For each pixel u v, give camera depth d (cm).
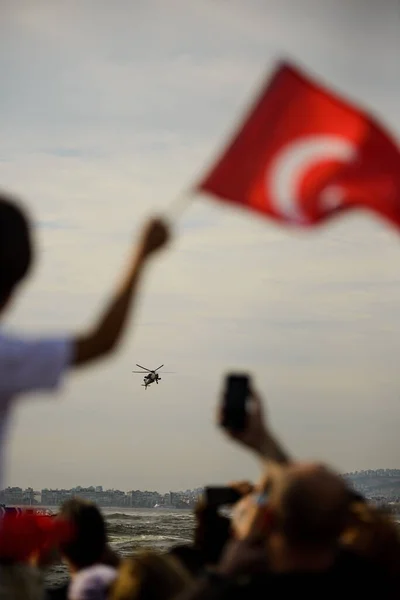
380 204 804
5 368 621
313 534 688
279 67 800
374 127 801
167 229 655
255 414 748
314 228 789
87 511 1055
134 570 801
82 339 637
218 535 980
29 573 820
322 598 690
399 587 732
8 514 823
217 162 800
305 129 802
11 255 646
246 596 691
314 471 701
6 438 648
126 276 649
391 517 766
